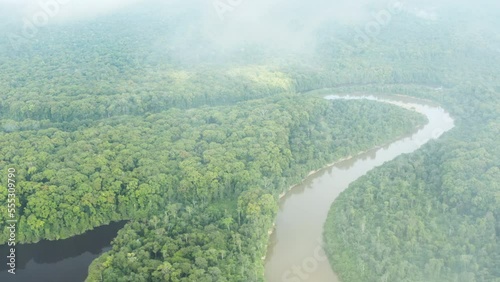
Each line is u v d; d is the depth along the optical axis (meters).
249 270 157.38
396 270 158.12
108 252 165.38
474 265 157.88
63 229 180.00
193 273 149.88
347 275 164.00
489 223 178.25
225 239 169.62
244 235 173.25
